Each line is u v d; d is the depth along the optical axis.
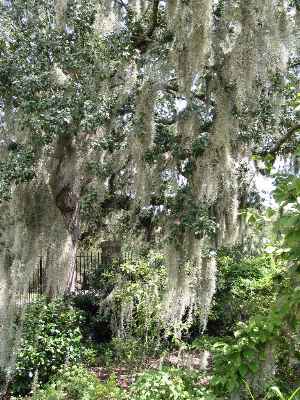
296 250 2.04
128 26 5.03
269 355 2.44
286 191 2.06
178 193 5.01
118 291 6.12
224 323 6.38
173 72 5.45
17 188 5.27
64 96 4.50
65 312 6.03
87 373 4.77
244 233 5.70
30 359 5.22
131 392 3.63
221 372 2.38
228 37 4.72
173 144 4.90
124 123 5.57
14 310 5.32
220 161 4.75
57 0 4.67
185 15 4.47
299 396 1.90
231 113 4.75
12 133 5.27
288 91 5.72
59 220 5.90
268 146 6.11
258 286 5.34
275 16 4.43
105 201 6.36
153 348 5.81
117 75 5.04
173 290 5.00
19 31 5.14
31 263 5.42
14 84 4.48
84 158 5.56
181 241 4.91
